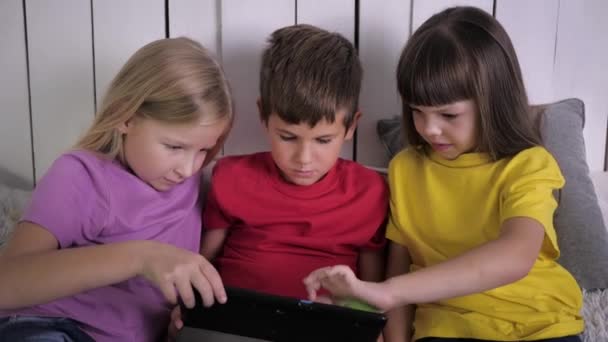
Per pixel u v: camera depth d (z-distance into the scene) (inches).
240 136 47.9
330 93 35.7
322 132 36.2
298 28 39.7
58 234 31.4
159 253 28.8
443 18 36.4
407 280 30.0
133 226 34.6
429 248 37.4
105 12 46.9
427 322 35.4
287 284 38.1
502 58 35.4
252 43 46.6
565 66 47.0
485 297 35.0
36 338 29.8
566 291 35.4
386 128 45.9
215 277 28.3
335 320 27.7
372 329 27.4
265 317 28.7
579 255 39.9
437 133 35.5
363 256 40.6
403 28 46.1
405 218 38.7
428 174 38.2
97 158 34.3
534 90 47.2
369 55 46.4
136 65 34.9
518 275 30.8
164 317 35.5
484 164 36.6
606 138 48.5
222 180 39.6
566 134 42.9
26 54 47.9
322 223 38.9
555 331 33.4
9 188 48.2
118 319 33.0
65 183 32.3
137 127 33.9
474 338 33.9
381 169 43.4
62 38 47.4
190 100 33.1
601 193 46.9
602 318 37.2
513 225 32.7
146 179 35.2
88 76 47.9
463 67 34.0
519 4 45.9
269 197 39.2
